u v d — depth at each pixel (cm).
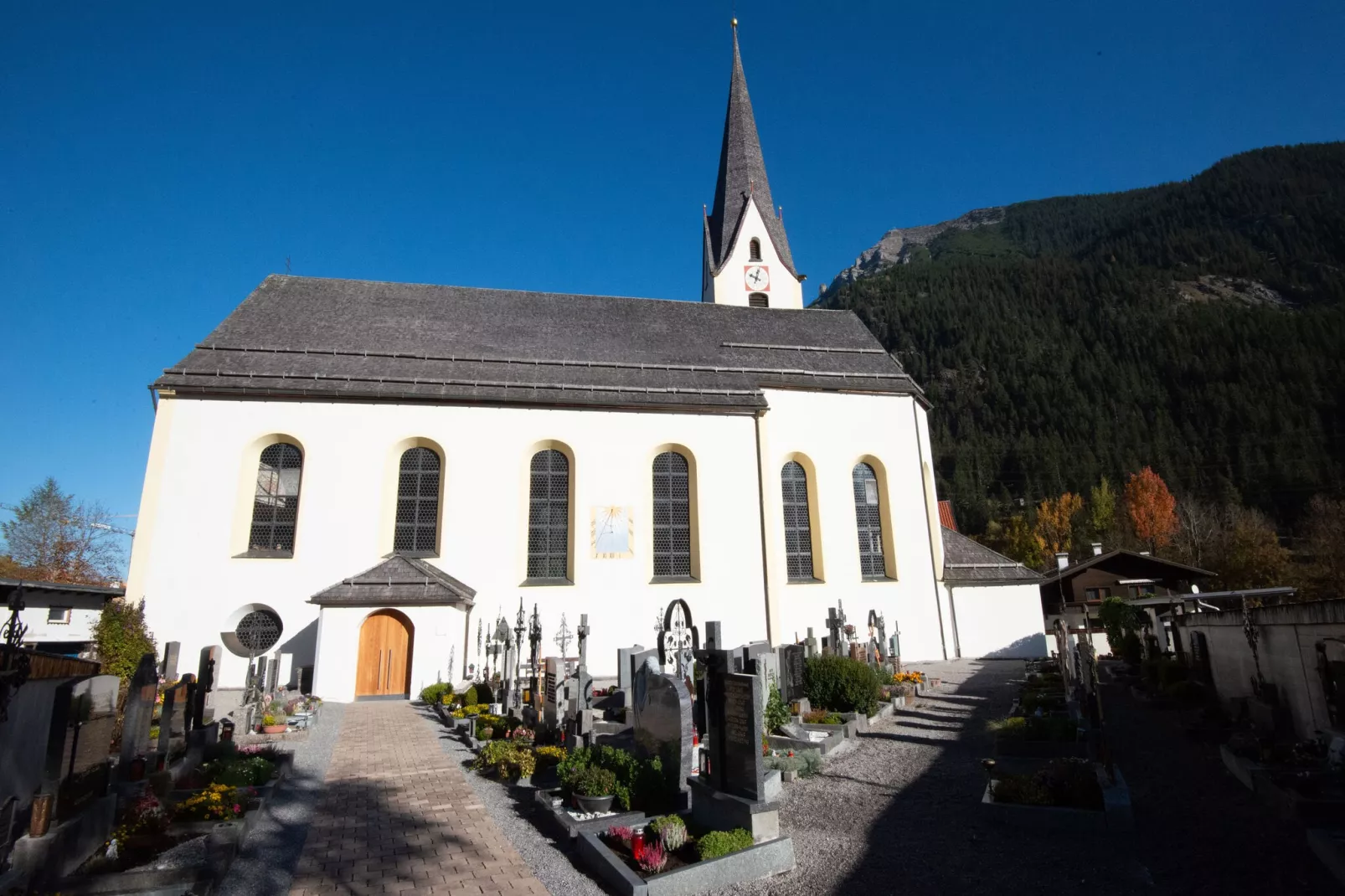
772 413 3188
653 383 3094
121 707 1462
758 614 2902
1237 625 1642
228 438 2558
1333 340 10600
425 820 1023
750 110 4734
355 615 2345
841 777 1262
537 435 2841
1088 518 8169
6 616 1463
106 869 830
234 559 2462
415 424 2727
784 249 4525
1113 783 1010
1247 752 1207
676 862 817
